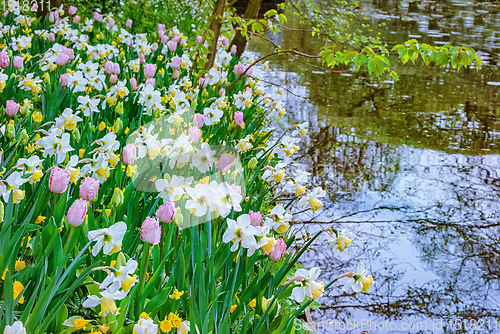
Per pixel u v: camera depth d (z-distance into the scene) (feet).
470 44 45.21
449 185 15.98
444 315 9.87
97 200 8.29
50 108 11.16
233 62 21.70
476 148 19.65
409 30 51.55
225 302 6.10
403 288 10.69
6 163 7.39
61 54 13.57
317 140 19.20
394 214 13.85
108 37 21.40
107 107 11.78
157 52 18.76
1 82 10.70
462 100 26.99
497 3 89.61
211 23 19.83
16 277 5.47
